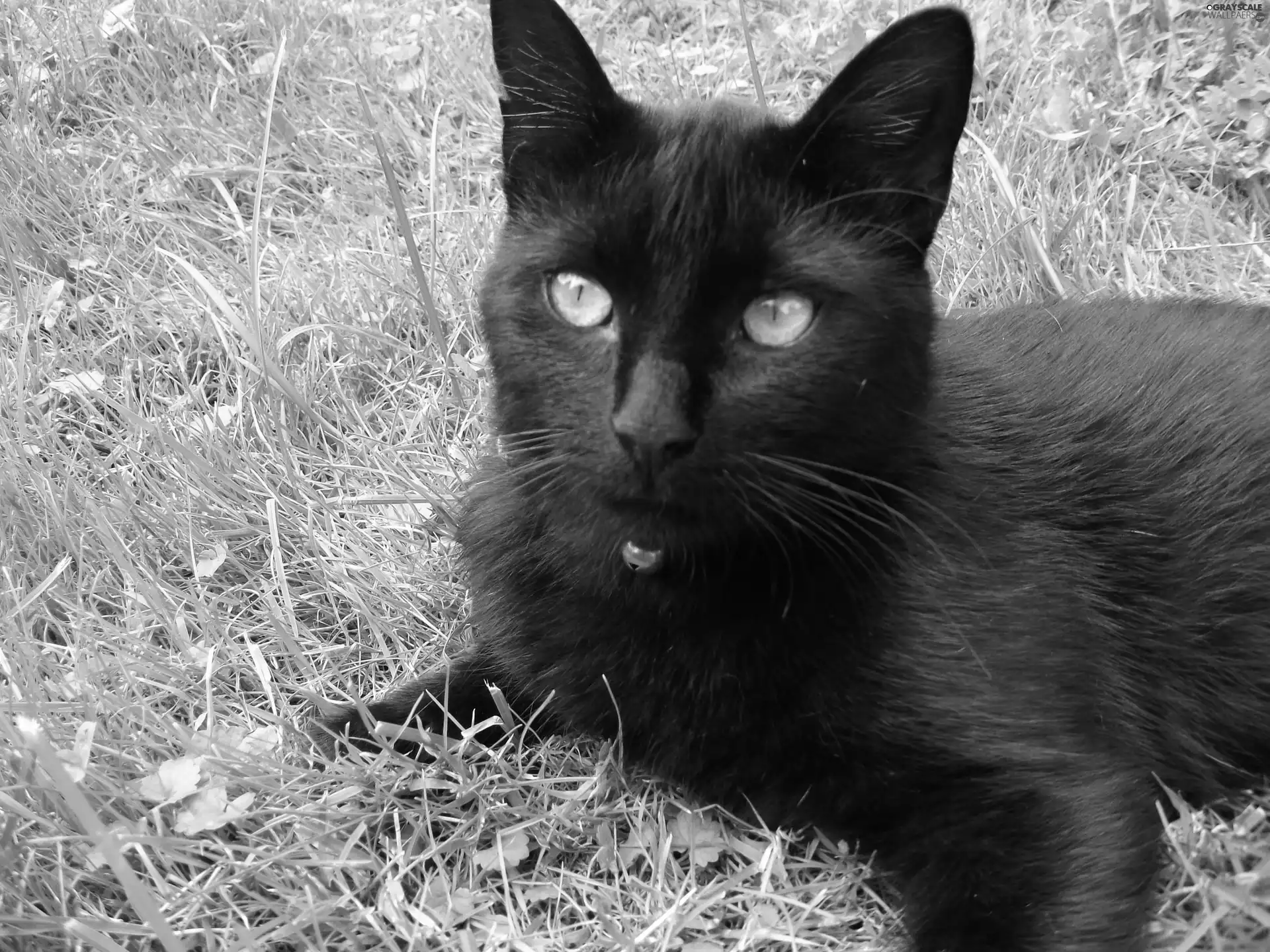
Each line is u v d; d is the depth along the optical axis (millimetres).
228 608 614
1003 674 529
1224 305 621
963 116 524
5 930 509
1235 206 730
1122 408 577
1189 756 559
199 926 523
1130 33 802
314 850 537
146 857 523
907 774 525
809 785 537
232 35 896
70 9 899
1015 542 545
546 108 527
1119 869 511
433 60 863
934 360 540
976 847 515
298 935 513
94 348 698
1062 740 527
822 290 509
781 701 531
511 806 553
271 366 650
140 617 600
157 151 785
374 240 737
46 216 750
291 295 715
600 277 513
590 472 509
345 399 676
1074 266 706
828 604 529
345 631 608
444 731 559
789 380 505
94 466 648
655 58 854
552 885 537
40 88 843
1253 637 563
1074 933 503
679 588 533
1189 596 562
